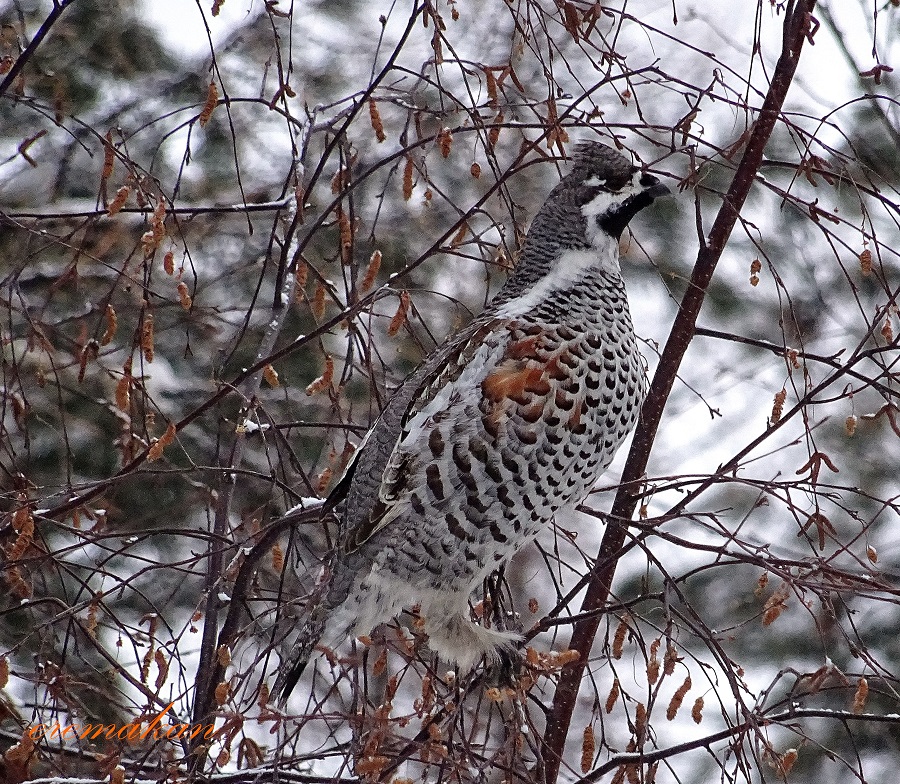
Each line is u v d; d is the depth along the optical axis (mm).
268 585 10656
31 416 11484
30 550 7918
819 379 15469
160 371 12414
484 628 7934
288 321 12453
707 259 8961
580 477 7934
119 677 10391
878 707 12969
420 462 7629
